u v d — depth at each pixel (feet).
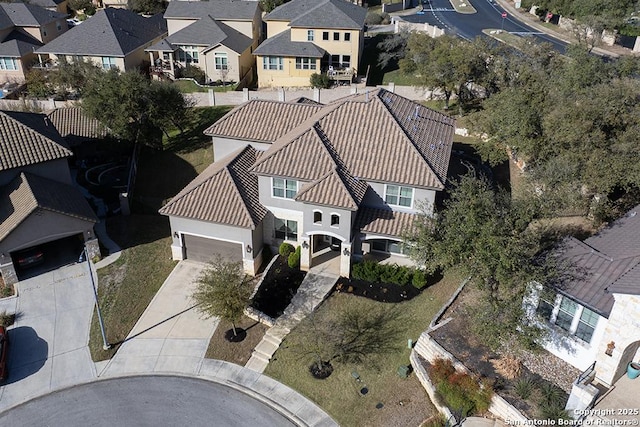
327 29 199.31
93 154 167.32
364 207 111.04
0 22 231.30
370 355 92.02
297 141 112.57
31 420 84.38
